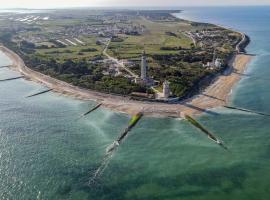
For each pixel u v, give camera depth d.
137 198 100.88
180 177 111.19
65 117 164.75
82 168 116.19
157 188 105.56
